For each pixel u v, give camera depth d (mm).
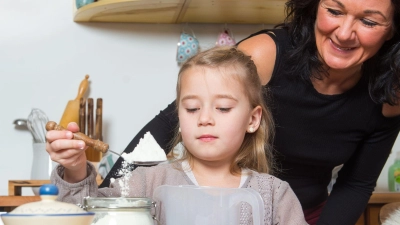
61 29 2492
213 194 985
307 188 1654
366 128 1557
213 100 1216
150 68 2539
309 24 1396
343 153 1576
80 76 2496
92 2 2385
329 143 1547
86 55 2504
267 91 1453
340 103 1478
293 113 1483
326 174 1680
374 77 1439
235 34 2586
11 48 2463
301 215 1305
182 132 1233
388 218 1382
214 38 2574
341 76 1422
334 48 1290
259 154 1365
